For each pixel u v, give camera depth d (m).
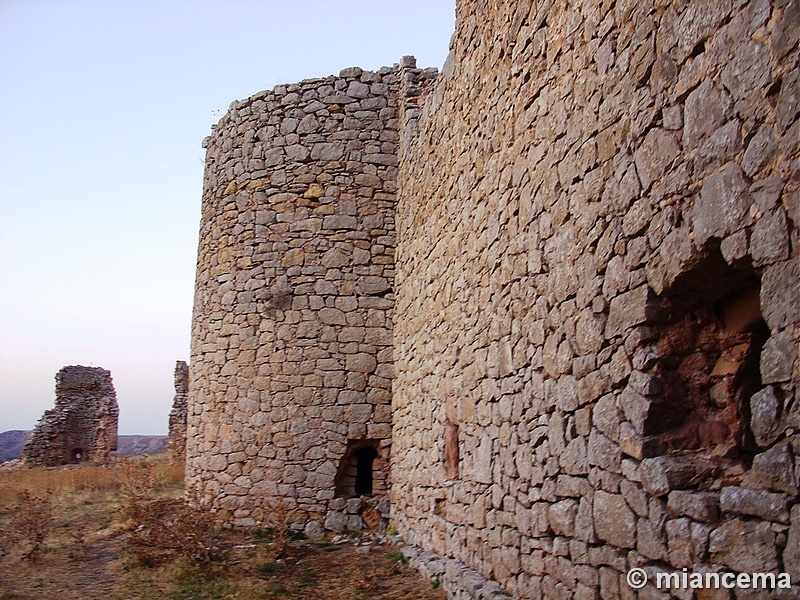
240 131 12.95
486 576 6.50
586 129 4.84
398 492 10.84
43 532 10.70
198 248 13.65
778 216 3.10
